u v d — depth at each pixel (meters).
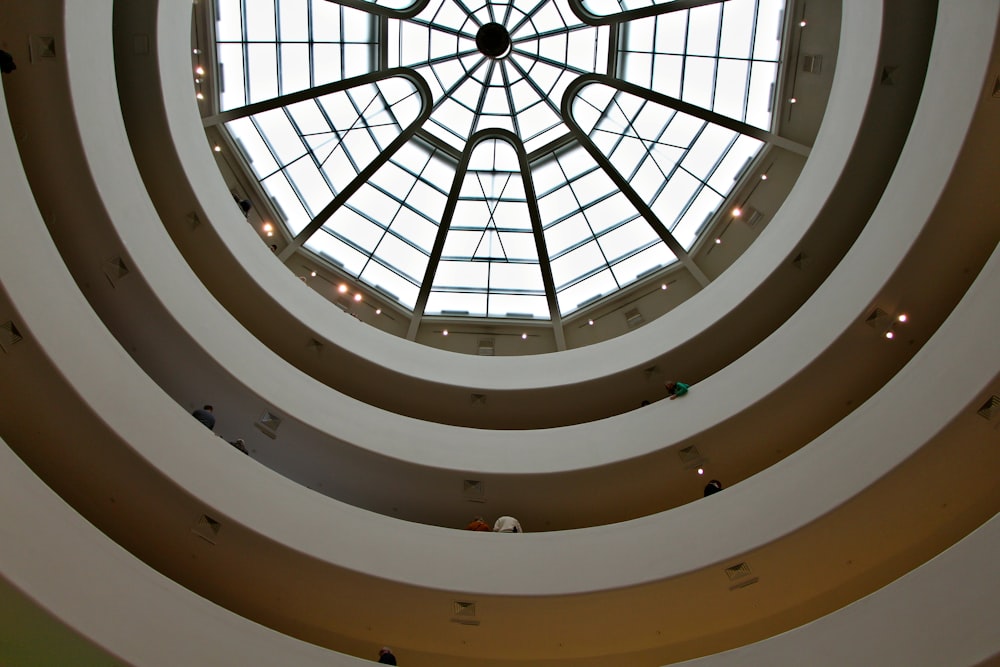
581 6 16.73
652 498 15.97
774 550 12.15
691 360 17.45
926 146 12.05
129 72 13.17
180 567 12.42
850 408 14.59
